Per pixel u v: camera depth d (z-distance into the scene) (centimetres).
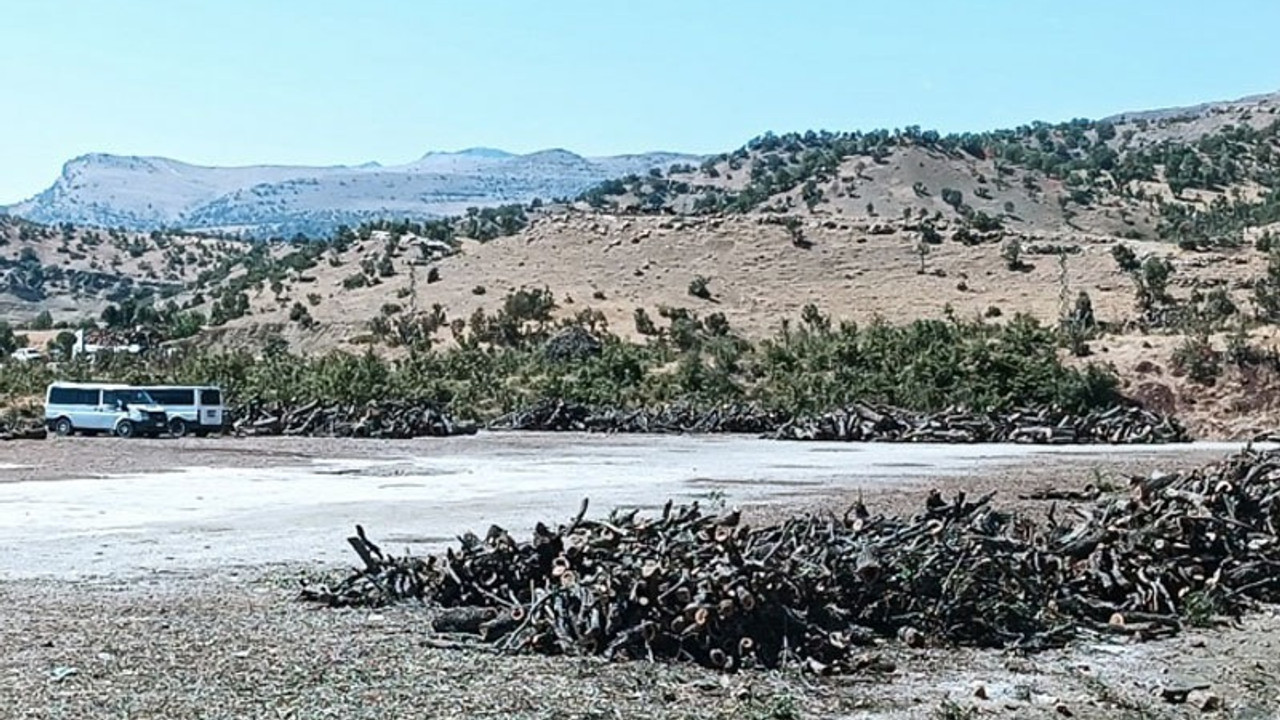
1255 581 1488
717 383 5488
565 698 988
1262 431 4622
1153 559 1431
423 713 938
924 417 4481
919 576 1248
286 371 5406
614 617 1129
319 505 2316
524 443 4122
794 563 1203
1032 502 2341
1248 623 1368
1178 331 5541
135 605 1316
